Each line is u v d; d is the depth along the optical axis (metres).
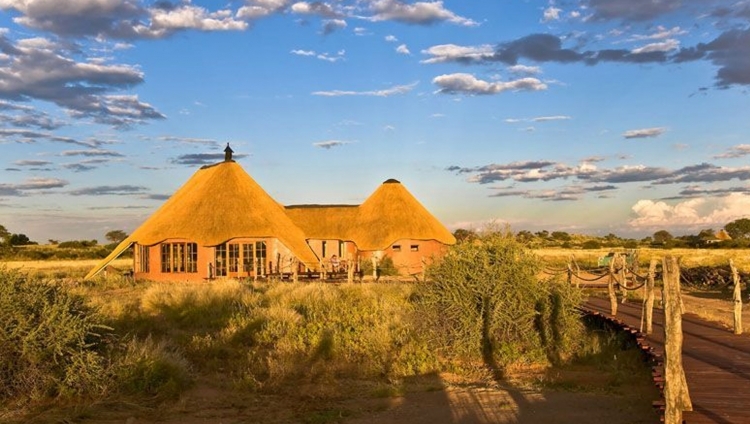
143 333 17.45
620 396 11.95
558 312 16.64
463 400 11.72
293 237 40.06
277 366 13.73
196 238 37.94
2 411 10.20
